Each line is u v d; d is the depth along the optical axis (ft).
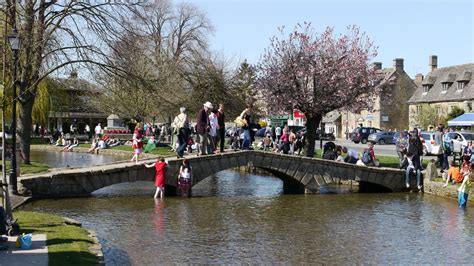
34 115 196.95
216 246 51.44
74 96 223.71
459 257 48.83
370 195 90.07
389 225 63.10
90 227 58.59
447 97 258.98
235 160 88.69
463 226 62.80
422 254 49.80
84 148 190.39
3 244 40.70
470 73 257.14
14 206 68.85
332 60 116.47
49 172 83.82
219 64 228.43
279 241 54.08
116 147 184.03
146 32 107.34
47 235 45.62
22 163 102.89
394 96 286.46
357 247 52.11
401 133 98.02
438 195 89.20
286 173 90.38
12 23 87.45
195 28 214.90
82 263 37.40
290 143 122.31
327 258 47.96
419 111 260.01
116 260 45.75
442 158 99.45
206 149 90.89
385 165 110.01
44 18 98.12
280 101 117.08
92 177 80.59
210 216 67.10
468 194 80.43
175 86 168.96
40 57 94.48
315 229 60.39
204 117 89.40
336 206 77.25
